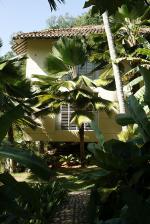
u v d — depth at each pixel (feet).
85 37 76.13
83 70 82.33
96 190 11.47
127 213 9.68
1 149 11.93
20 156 11.75
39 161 11.89
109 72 69.36
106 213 11.33
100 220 11.19
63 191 39.47
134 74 64.23
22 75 63.93
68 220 32.09
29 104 66.74
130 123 13.88
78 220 31.71
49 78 71.67
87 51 72.69
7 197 10.91
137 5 18.02
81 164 72.84
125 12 58.90
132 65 63.41
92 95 69.97
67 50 70.13
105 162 11.34
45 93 69.00
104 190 11.30
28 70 80.48
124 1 16.52
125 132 40.29
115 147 11.98
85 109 70.44
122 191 9.70
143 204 9.48
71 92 69.15
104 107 68.95
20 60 60.49
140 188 11.10
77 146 82.43
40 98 69.00
